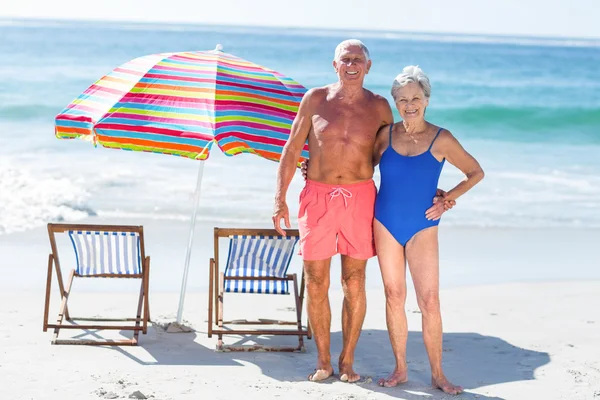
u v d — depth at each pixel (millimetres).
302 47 52438
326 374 5855
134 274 6812
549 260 10438
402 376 5766
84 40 46469
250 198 13453
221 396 5445
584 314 7941
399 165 5477
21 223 11281
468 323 7578
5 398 5289
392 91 5430
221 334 6570
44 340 6664
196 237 10906
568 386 5797
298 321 6750
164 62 6945
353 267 5734
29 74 28453
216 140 6109
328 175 5609
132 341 6602
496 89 30984
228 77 6883
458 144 5477
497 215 13102
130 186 13930
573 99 28266
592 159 18734
